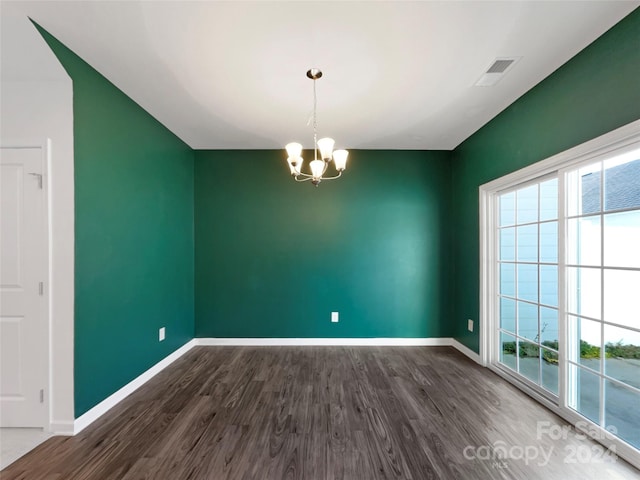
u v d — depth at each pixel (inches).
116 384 95.7
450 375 116.6
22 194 79.9
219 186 156.2
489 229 126.1
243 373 118.6
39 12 65.3
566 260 86.8
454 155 154.3
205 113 114.1
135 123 105.8
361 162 156.5
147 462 68.7
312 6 64.0
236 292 155.6
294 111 112.4
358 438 77.1
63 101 79.3
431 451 72.2
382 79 91.4
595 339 78.9
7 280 79.9
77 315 80.6
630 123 65.9
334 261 155.8
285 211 156.3
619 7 64.4
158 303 121.7
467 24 69.0
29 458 69.7
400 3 63.2
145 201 112.6
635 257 69.1
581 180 83.3
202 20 67.7
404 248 156.3
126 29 70.6
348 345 154.1
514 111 105.7
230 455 70.9
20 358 79.9
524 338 108.0
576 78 80.1
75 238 80.0
